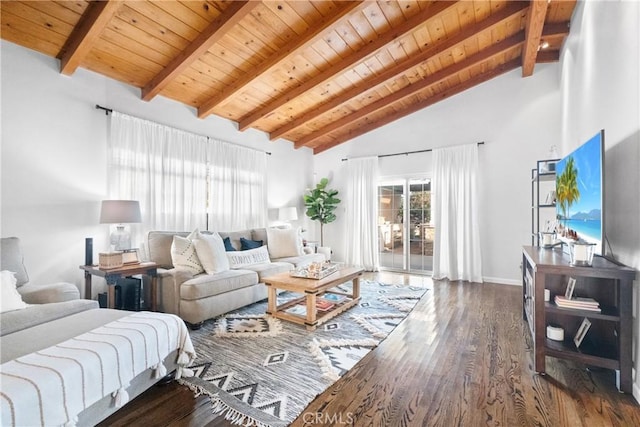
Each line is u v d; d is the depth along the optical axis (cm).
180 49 306
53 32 263
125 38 283
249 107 449
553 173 330
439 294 393
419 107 521
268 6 275
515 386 181
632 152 184
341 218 623
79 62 286
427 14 311
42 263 281
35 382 110
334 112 513
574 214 238
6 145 261
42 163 282
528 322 263
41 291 206
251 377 191
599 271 179
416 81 454
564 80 382
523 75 435
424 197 529
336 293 380
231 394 173
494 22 337
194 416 154
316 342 244
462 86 482
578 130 316
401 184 554
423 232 532
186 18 270
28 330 157
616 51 210
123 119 339
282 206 580
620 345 175
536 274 196
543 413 156
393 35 331
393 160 555
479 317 305
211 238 329
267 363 209
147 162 360
